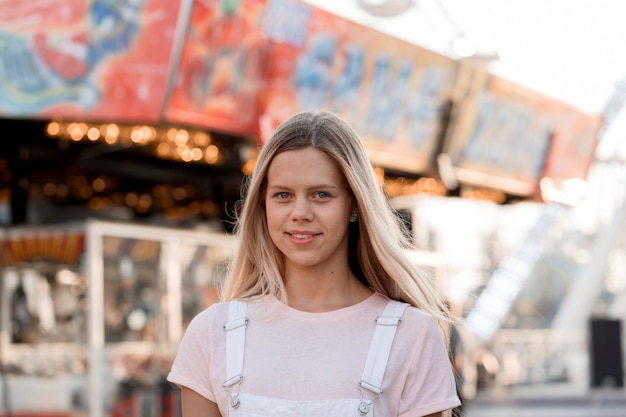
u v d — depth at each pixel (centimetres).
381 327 259
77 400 821
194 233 933
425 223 1212
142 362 863
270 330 262
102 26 687
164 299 894
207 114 725
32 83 695
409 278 268
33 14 693
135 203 1230
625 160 2202
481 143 1083
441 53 962
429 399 257
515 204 1339
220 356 262
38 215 1105
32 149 945
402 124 957
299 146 257
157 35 687
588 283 2334
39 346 840
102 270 837
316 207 258
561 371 2108
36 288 846
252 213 272
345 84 858
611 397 1819
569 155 1273
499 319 1559
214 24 705
